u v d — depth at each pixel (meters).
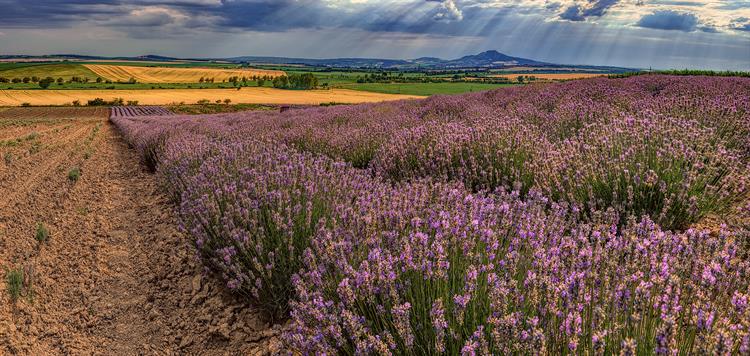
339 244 3.05
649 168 4.38
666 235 2.73
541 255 2.50
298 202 4.29
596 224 3.43
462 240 2.88
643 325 1.96
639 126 5.42
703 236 2.64
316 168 5.32
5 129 28.33
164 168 8.22
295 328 2.72
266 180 4.98
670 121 5.42
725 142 5.47
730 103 7.54
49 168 12.40
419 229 3.25
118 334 3.85
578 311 2.12
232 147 7.57
